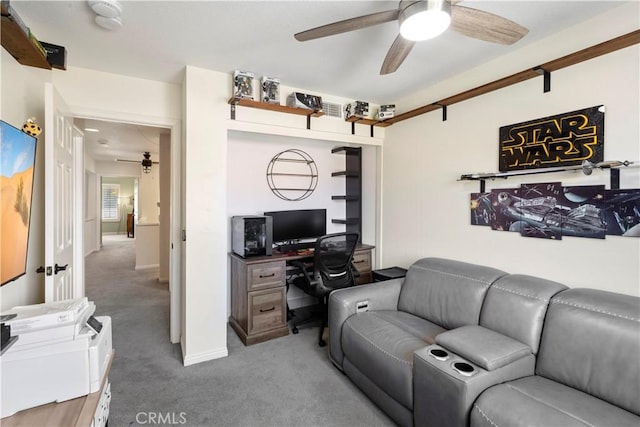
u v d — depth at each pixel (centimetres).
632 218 168
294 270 331
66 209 211
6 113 161
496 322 190
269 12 175
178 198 283
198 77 249
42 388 109
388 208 343
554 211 201
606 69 178
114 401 201
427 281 246
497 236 235
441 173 280
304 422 183
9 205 132
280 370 240
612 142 175
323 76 268
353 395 209
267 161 365
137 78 262
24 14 172
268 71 256
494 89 232
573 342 155
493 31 153
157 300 413
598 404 136
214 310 259
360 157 387
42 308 121
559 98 198
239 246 314
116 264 644
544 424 120
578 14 179
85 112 243
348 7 171
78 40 201
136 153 665
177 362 252
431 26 143
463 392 140
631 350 136
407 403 169
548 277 204
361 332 211
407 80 277
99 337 124
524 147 216
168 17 178
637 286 166
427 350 167
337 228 416
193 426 179
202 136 253
